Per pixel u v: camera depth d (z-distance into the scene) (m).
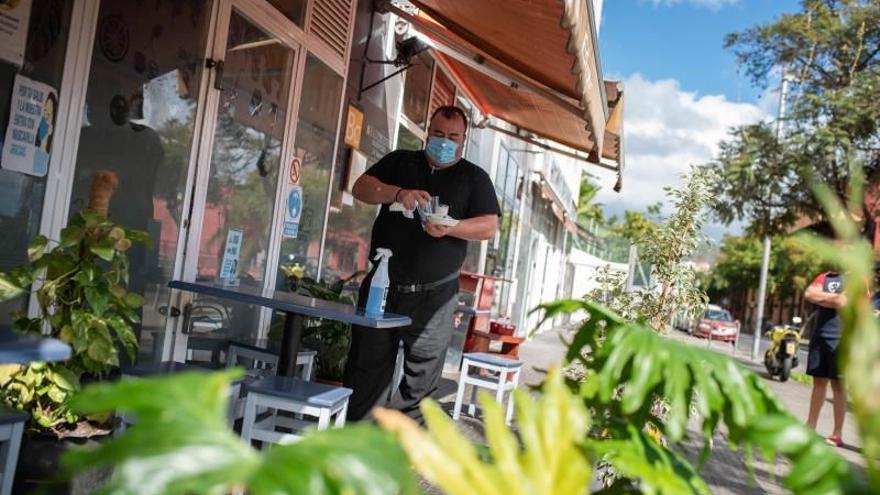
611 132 8.00
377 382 5.05
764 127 20.47
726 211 20.66
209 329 5.41
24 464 3.07
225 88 5.17
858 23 20.27
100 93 4.10
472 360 6.92
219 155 5.23
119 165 4.31
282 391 3.63
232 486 0.77
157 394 0.88
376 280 4.41
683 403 1.38
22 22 3.58
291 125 6.24
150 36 4.41
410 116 9.51
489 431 1.05
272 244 6.23
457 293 5.16
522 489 1.02
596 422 1.61
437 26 7.19
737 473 6.27
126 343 3.51
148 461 0.78
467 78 9.36
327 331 6.13
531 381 10.13
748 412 1.37
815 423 7.62
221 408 0.89
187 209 4.93
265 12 5.53
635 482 1.69
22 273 3.23
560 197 24.81
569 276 33.72
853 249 1.01
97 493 0.76
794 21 20.89
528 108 8.63
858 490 1.13
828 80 21.06
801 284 58.28
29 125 3.69
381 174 5.24
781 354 19.36
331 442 0.84
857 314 0.98
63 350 1.99
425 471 0.95
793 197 19.86
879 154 19.03
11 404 3.21
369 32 7.69
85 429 3.38
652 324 4.87
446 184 5.10
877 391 0.96
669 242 4.94
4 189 3.60
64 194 3.94
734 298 79.75
